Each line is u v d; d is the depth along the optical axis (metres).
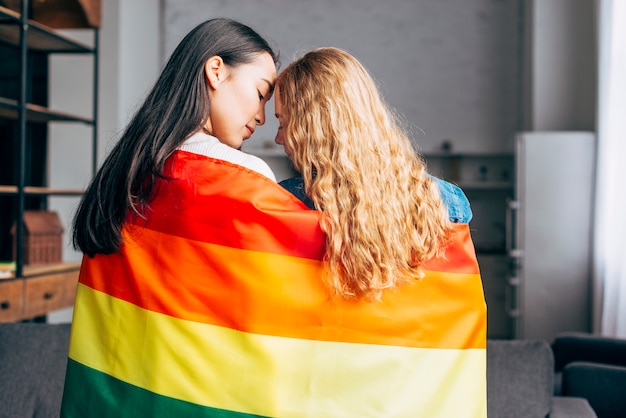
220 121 1.37
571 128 6.22
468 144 7.85
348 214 1.22
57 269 4.21
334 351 1.24
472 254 1.32
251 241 1.24
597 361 3.30
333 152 1.25
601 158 5.20
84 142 6.05
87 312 1.33
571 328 5.56
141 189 1.30
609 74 5.09
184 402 1.23
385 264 1.22
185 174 1.28
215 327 1.24
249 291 1.23
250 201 1.24
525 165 5.61
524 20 7.26
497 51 7.79
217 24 1.38
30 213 4.37
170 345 1.25
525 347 2.17
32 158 4.71
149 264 1.29
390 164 1.28
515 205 5.61
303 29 8.03
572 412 2.12
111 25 6.17
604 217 5.02
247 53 1.37
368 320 1.25
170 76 1.35
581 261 5.55
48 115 4.20
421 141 7.91
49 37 4.22
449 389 1.27
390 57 7.93
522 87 7.40
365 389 1.24
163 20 8.15
